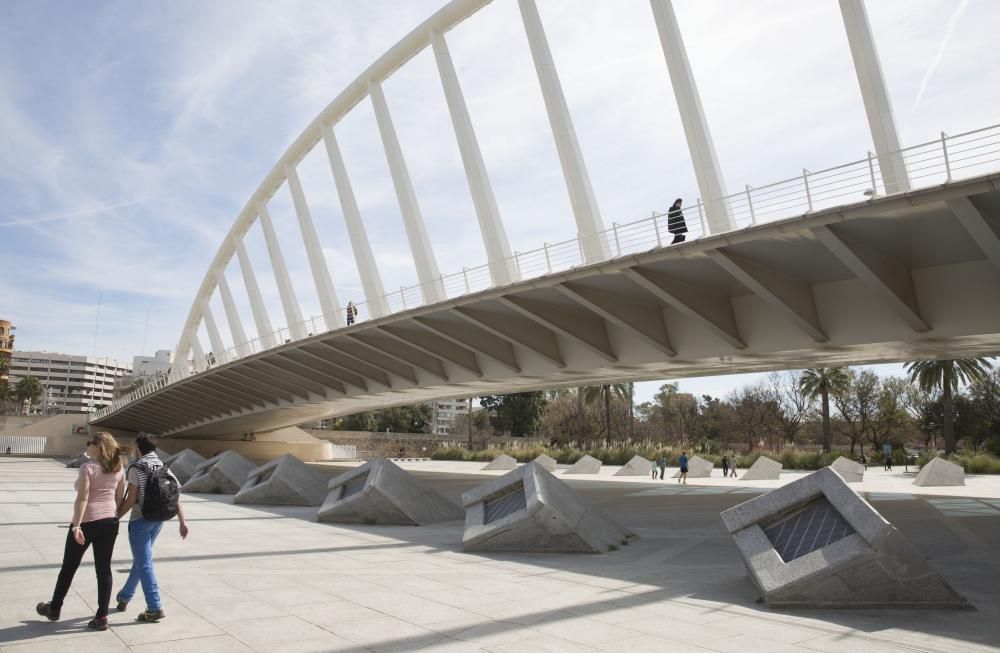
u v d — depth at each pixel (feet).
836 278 52.31
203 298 182.29
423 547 37.45
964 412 225.97
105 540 17.53
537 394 295.48
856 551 21.93
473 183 85.30
